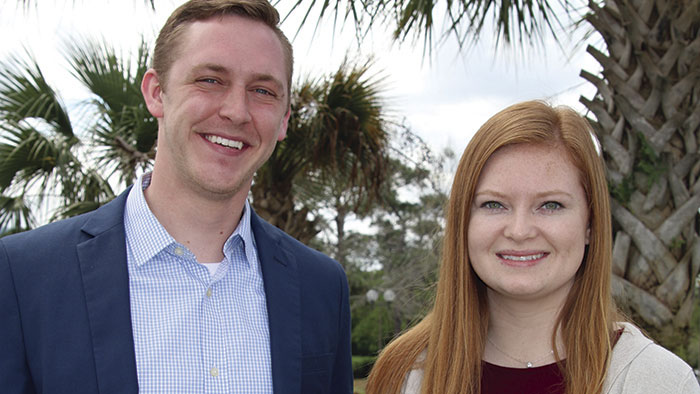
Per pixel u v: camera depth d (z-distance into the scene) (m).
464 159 1.77
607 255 1.71
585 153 1.66
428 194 16.62
